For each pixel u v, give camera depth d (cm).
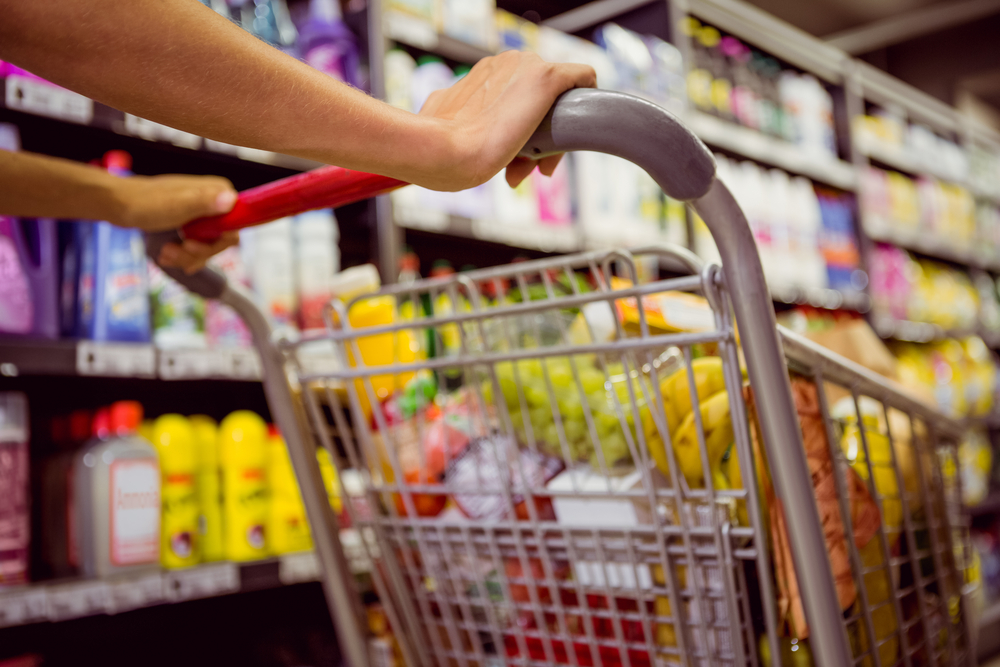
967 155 460
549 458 86
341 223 194
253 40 50
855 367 81
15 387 164
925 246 400
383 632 160
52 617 128
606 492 77
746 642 75
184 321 154
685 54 278
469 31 209
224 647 183
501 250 254
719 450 78
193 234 87
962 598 105
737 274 61
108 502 138
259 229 170
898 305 371
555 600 81
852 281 347
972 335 417
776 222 312
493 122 59
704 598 73
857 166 361
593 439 77
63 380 171
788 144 326
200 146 158
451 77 204
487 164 59
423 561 91
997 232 473
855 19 459
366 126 53
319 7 187
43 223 140
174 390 188
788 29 330
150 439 152
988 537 386
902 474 96
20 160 82
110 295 144
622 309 94
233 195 84
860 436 81
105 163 149
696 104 284
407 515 96
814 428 77
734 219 61
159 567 143
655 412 73
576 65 63
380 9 190
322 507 96
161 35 46
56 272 143
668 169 58
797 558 64
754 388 63
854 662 69
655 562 76
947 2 438
